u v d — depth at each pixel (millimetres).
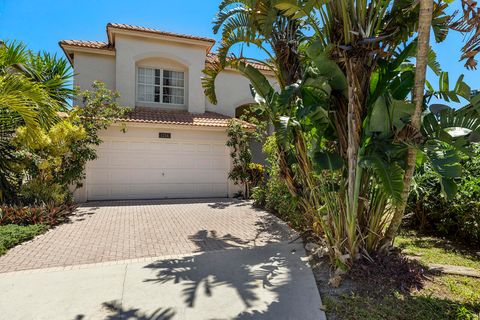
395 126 4402
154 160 13008
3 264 5266
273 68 6496
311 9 4500
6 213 7605
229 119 14266
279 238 7070
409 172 4473
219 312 3707
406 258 5250
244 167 13414
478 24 4074
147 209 10633
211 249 6242
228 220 8961
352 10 4434
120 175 12562
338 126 5031
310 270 5004
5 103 7609
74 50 13156
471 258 5742
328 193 5219
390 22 4758
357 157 4613
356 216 4777
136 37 13727
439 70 5730
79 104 12945
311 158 5258
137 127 12578
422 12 3982
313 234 6246
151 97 14414
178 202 12219
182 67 14836
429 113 4547
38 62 10227
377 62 4691
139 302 3930
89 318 3547
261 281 4582
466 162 6570
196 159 13594
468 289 4359
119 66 13461
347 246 4867
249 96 16109
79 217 9133
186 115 14148
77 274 4801
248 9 6023
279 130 5250
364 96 4645
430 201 7414
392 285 4363
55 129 9484
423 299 4008
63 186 10453
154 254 5902
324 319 3568
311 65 5172
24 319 3510
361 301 3967
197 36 14547
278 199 9039
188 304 3887
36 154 9492
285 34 6008
